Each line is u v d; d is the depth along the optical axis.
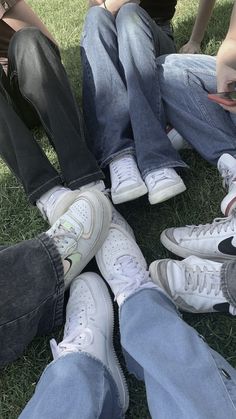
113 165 1.85
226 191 1.93
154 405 1.25
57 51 2.01
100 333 1.51
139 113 1.82
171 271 1.57
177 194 1.81
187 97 1.91
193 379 1.21
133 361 1.44
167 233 1.75
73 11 3.25
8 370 1.61
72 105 1.85
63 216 1.66
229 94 1.76
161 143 1.80
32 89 1.80
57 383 1.31
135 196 1.76
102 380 1.35
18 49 1.79
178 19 2.82
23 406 1.54
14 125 1.80
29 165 1.80
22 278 1.52
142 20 1.91
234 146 1.88
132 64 1.88
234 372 1.28
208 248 1.69
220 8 2.83
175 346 1.28
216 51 2.56
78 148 1.79
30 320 1.54
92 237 1.65
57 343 1.65
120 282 1.56
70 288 1.67
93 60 1.90
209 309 1.58
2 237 1.96
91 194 1.71
